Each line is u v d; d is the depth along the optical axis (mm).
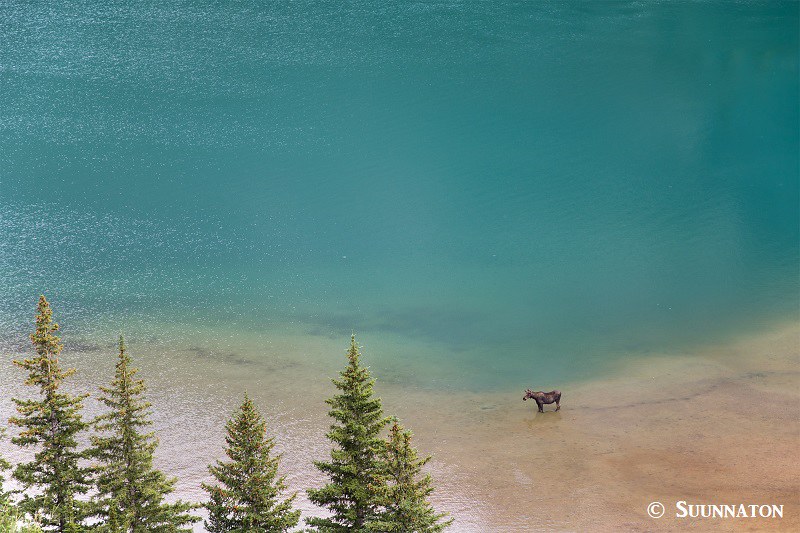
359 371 29031
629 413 44781
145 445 29125
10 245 66000
